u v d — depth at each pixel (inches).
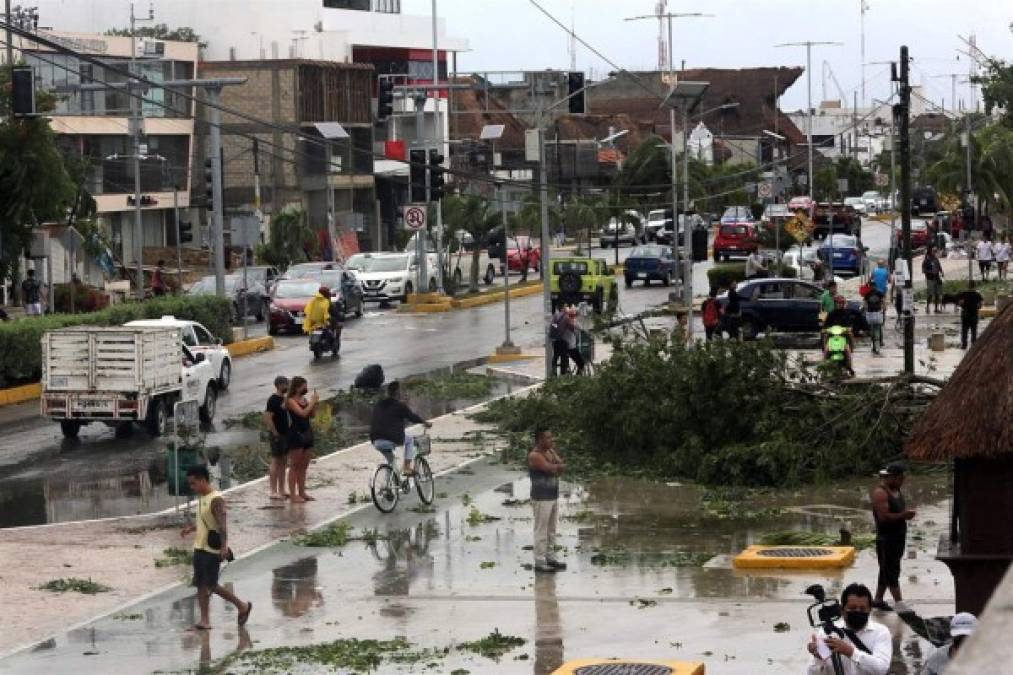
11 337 1496.1
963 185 3553.2
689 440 1029.2
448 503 960.9
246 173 3494.1
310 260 3105.3
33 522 916.0
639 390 1069.8
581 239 3887.8
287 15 4025.6
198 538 658.2
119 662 603.5
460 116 4503.0
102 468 1111.0
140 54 3228.3
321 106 3567.9
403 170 3900.1
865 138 7436.0
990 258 2532.0
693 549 814.5
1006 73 2891.2
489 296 2600.9
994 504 544.1
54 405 1214.9
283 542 849.5
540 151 1572.3
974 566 543.5
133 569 783.1
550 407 1238.9
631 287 2819.9
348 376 1656.0
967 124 3550.7
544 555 763.4
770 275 2450.8
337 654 606.5
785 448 986.1
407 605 699.4
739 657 583.8
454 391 1482.5
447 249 2741.1
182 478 901.8
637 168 3991.1
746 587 712.4
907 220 1339.8
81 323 1612.9
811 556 752.3
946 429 538.9
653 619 653.9
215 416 1371.8
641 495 981.2
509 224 3201.3
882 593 657.0
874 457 1018.1
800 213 2682.1
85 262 2541.8
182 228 2477.9
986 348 550.6
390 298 2529.5
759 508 931.3
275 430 952.3
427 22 4471.0
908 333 1330.0
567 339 1526.8
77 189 2119.8
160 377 1240.8
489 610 684.7
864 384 1043.9
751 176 4227.4
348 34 4055.1
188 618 680.4
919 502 933.2
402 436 938.7
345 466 1096.8
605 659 565.0
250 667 591.5
